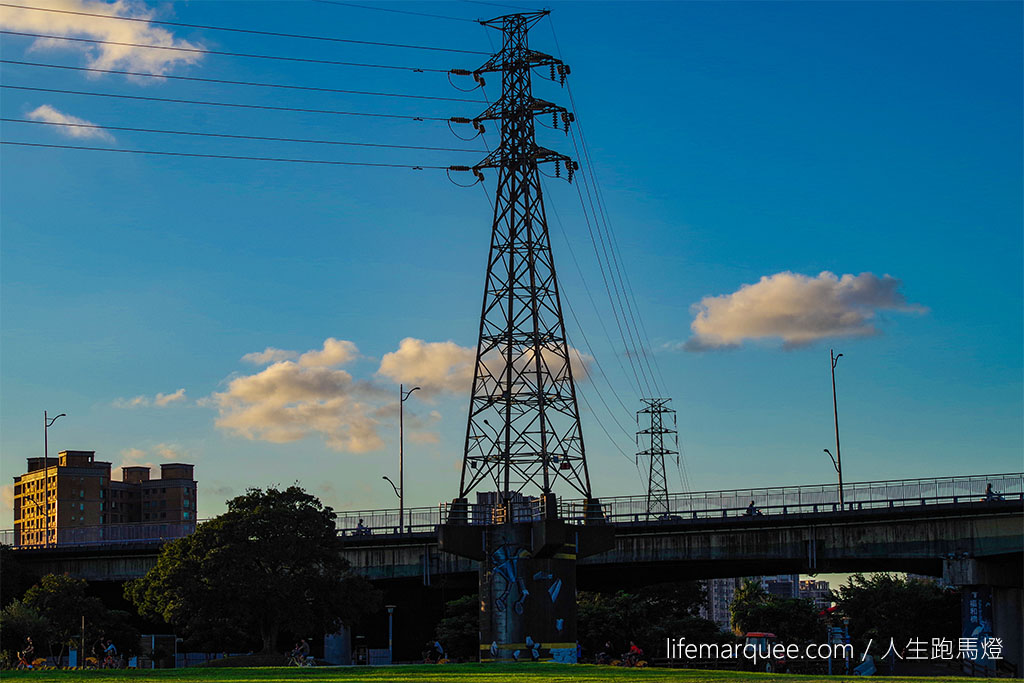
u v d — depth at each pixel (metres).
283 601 90.62
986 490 101.69
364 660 114.50
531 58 97.19
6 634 96.00
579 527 86.00
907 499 104.12
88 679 47.16
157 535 128.88
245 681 45.78
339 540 97.44
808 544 107.50
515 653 82.75
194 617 90.12
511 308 91.19
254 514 92.00
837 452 125.56
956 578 102.00
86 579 128.62
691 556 111.19
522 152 94.81
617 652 123.69
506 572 83.94
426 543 117.12
